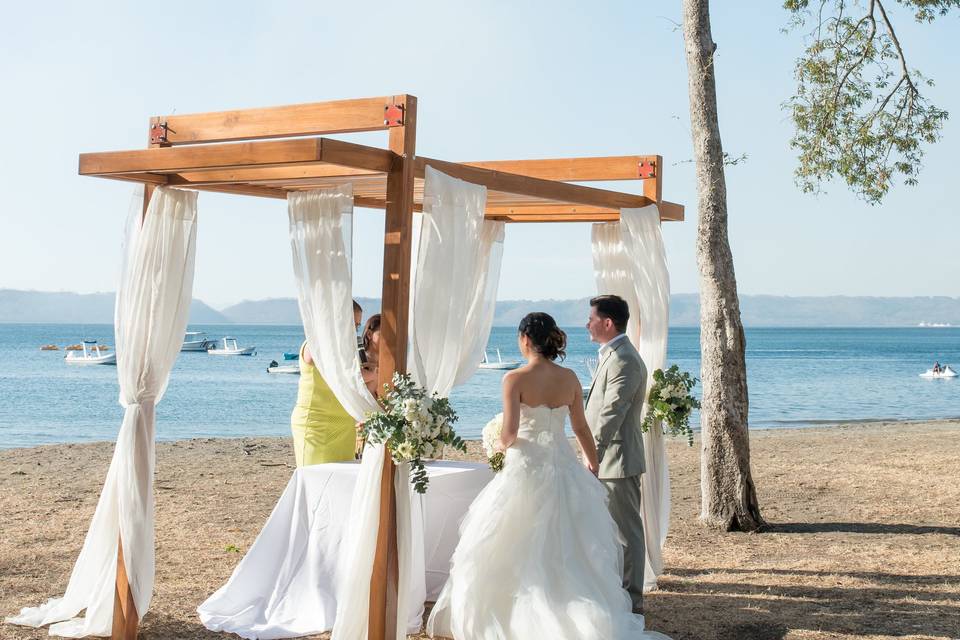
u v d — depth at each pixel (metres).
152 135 5.67
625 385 5.43
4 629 5.51
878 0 10.70
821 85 10.84
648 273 6.59
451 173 5.25
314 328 5.21
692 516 9.45
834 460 13.62
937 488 10.92
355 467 5.89
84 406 32.06
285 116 5.23
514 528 4.98
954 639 5.42
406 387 4.82
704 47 8.83
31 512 9.07
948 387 45.81
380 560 4.96
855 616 5.93
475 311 7.08
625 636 4.85
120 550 5.36
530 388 5.11
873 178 10.86
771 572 7.14
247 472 12.05
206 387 39.78
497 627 4.84
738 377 8.86
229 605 5.71
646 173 6.80
